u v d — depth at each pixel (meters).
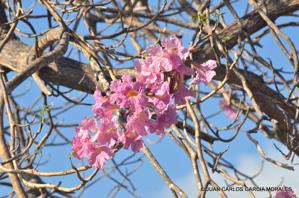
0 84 5.01
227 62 5.14
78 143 3.80
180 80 3.70
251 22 5.94
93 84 5.48
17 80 4.92
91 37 5.57
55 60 5.17
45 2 5.38
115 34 5.61
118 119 3.71
